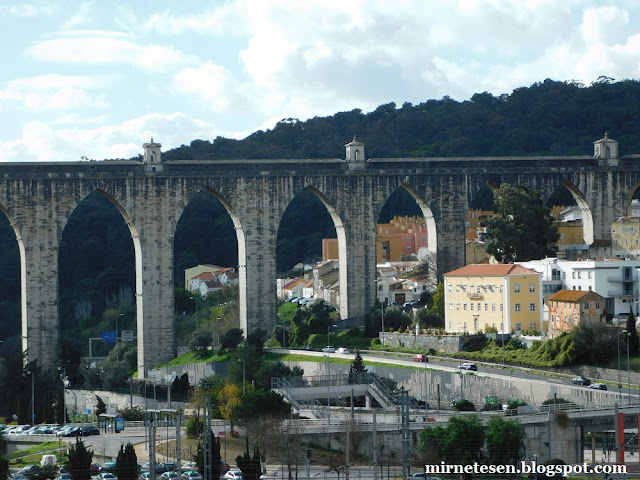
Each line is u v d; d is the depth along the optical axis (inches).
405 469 7495.1
